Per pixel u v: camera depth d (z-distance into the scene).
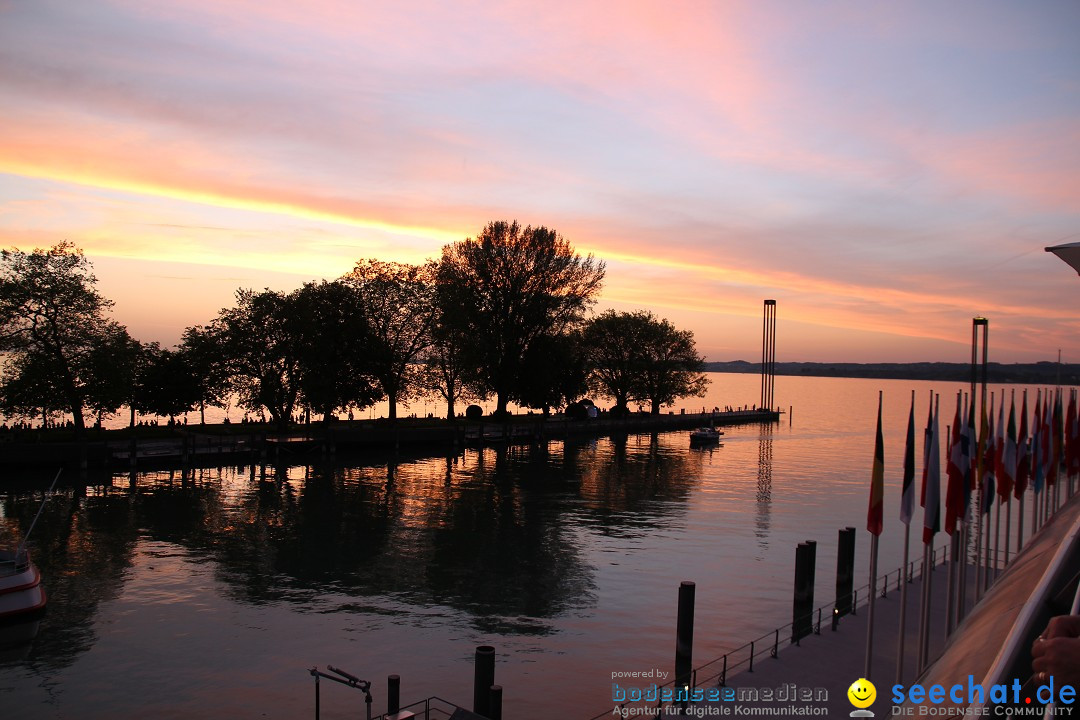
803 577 33.62
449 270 104.31
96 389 76.75
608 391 151.38
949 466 26.83
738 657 30.98
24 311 75.00
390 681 23.94
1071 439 42.19
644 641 33.03
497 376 109.31
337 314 95.62
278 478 75.00
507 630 34.28
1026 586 15.70
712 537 53.22
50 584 40.00
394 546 49.31
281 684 28.45
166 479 71.81
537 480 77.94
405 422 111.94
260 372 95.00
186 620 34.97
